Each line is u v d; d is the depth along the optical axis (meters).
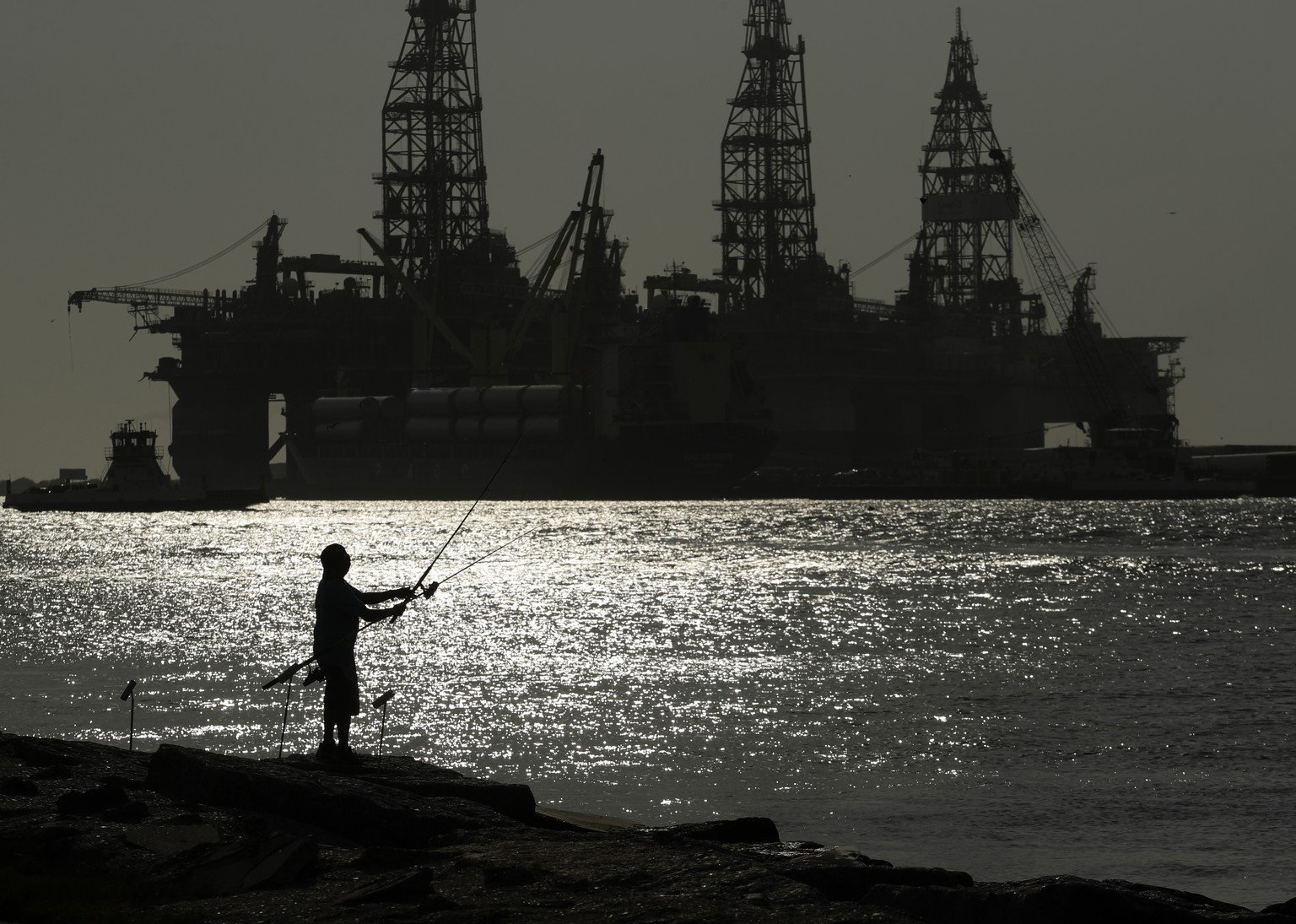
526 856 56.94
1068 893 54.09
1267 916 53.88
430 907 50.72
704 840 68.81
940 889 56.62
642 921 48.38
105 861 57.72
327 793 64.19
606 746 160.75
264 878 54.56
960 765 150.25
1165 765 150.00
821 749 158.50
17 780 68.38
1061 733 167.75
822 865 61.62
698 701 192.12
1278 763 150.50
